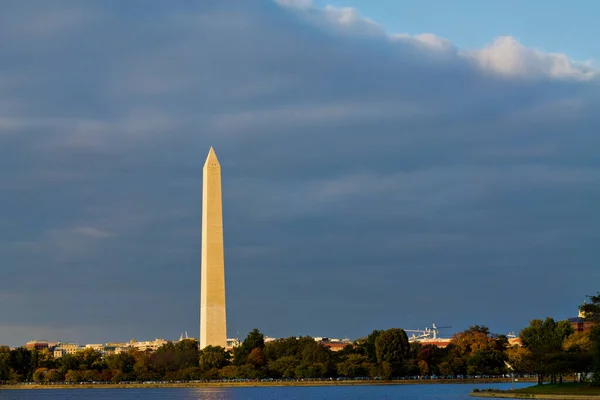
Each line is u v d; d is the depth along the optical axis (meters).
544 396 197.38
